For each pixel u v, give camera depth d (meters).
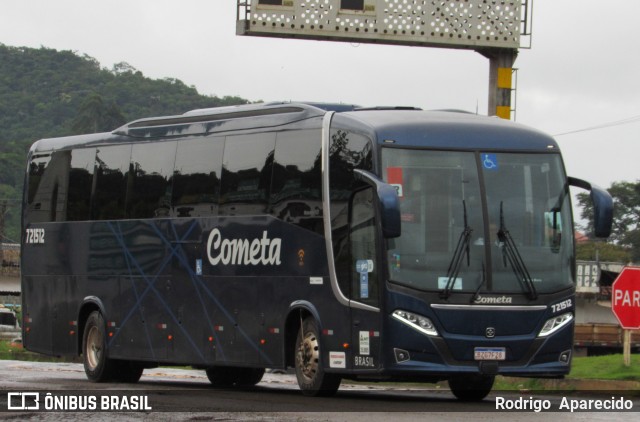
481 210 18.69
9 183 139.88
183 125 23.94
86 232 26.27
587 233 107.62
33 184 28.14
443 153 18.84
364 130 19.00
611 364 24.91
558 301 18.80
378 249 18.36
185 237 23.34
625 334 24.08
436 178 18.69
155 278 24.14
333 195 19.55
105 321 25.50
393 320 18.20
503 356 18.41
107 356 25.39
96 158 26.27
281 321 20.69
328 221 19.55
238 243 21.89
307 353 20.05
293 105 21.12
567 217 19.23
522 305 18.55
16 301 92.25
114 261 25.36
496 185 18.88
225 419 15.20
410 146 18.77
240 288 21.78
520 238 18.78
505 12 32.38
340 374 19.55
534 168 19.19
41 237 27.69
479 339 18.31
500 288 18.47
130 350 24.78
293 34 31.61
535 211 19.00
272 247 21.00
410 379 19.44
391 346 18.22
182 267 23.41
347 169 19.27
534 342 18.56
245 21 31.69
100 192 26.00
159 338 23.98
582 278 81.75
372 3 31.89
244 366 21.69
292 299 20.41
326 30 31.69
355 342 18.88
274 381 28.77
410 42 32.09
